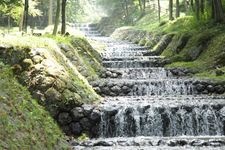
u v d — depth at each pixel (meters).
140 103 16.81
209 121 15.86
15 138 9.61
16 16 32.53
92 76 21.14
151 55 32.06
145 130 15.77
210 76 22.55
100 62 26.47
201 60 25.56
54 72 15.59
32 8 37.75
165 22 41.50
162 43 32.34
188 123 15.80
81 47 24.30
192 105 15.98
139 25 52.00
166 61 27.28
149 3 59.16
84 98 16.52
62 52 20.53
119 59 28.31
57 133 12.95
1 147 8.66
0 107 10.27
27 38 17.61
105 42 43.09
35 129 11.13
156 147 12.76
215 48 25.38
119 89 20.23
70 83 16.16
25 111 11.59
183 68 24.75
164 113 15.80
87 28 65.56
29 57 15.79
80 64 21.02
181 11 49.16
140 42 40.22
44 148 10.62
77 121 15.23
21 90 13.22
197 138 14.18
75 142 13.52
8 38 16.70
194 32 29.27
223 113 15.91
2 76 12.70
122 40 47.47
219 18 28.73
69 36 25.31
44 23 53.06
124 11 61.41
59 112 15.02
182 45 28.89
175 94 20.56
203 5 33.31
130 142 13.49
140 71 24.27
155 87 20.64
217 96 19.20
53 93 15.02
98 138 15.04
